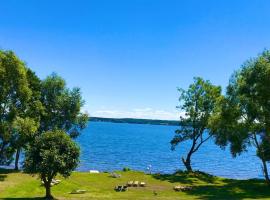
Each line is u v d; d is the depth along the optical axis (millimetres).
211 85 70375
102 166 93750
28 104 63375
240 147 57719
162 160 117062
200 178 62375
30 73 66875
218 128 61312
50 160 38094
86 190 46938
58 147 39125
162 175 63031
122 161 107750
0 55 57719
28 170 39062
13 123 58062
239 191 50250
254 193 48906
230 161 125562
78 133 71312
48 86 69000
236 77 56844
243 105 55250
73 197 40656
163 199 40562
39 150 39062
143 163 105875
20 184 48938
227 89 57281
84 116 71375
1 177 54219
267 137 56344
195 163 115438
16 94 60125
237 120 56594
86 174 59594
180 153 148625
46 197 39438
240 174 92688
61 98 69250
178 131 71875
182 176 62688
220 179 63094
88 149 143250
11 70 58344
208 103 70000
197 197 44156
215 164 114562
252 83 52500
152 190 48688
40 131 68375
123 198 40531
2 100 58562
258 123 55250
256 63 52094
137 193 45719
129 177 59094
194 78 70375
